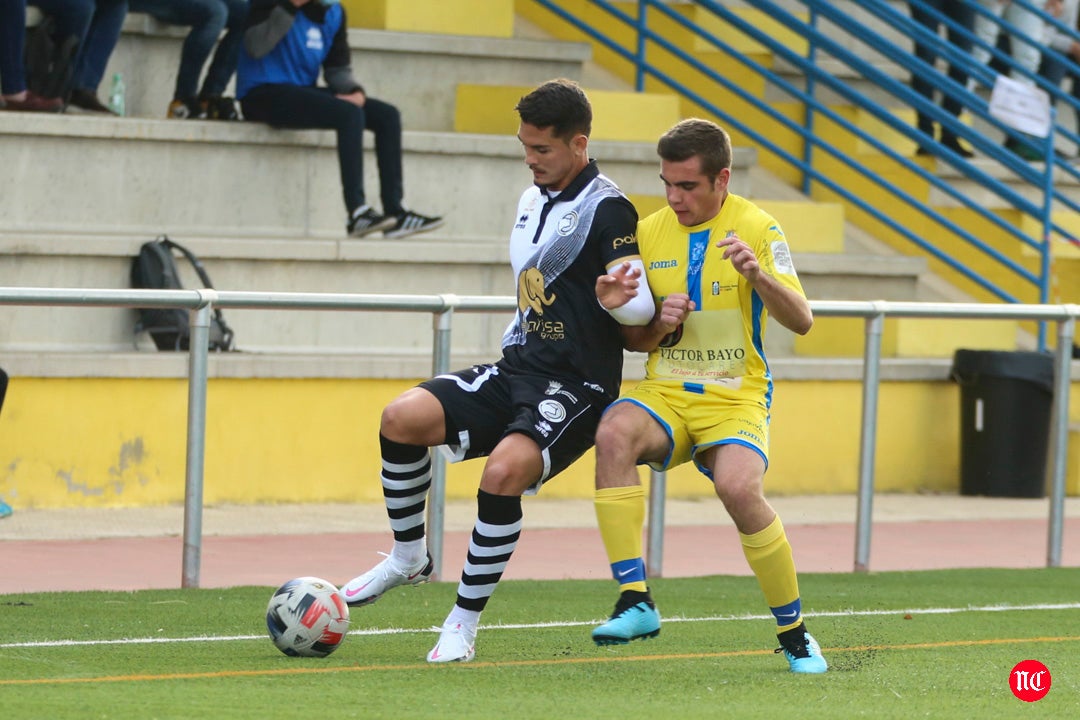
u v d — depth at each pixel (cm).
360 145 3903
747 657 1912
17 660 1761
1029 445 3978
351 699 1563
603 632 1736
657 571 2689
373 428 3538
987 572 2858
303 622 1806
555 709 1539
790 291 1720
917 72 4744
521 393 1809
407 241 3931
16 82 3831
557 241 1806
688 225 1795
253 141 4025
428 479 1920
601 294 1750
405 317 3947
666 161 1766
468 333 4012
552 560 2856
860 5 4900
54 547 2800
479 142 4294
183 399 3359
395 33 4550
